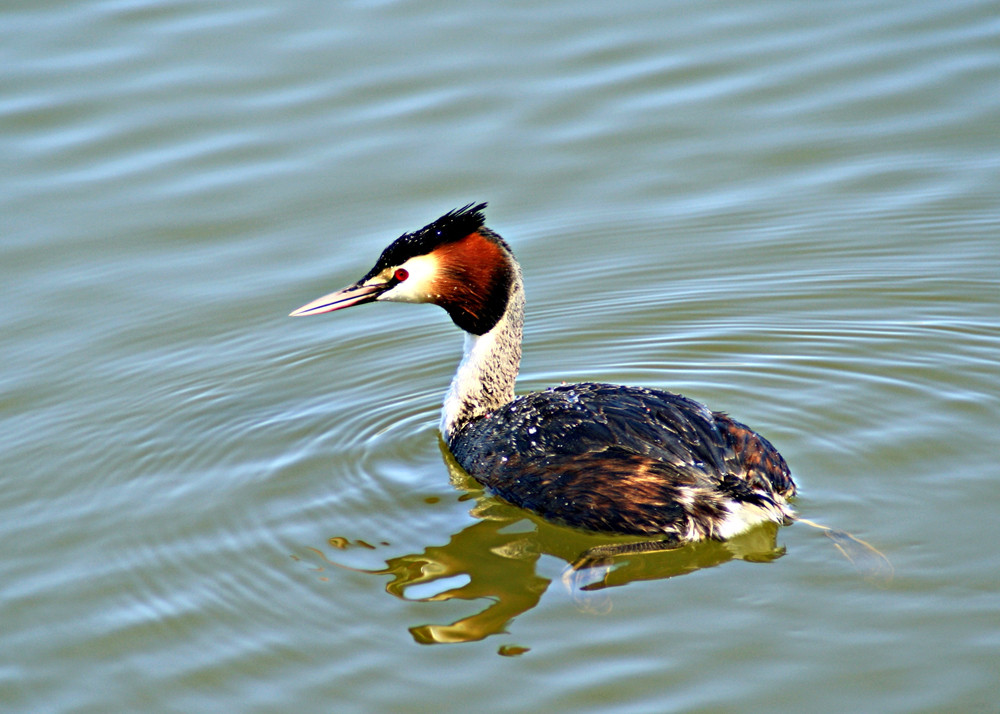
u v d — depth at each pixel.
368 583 10.41
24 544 11.35
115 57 20.84
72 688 9.33
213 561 10.88
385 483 12.18
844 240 16.73
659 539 10.57
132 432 13.43
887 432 12.33
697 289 16.02
